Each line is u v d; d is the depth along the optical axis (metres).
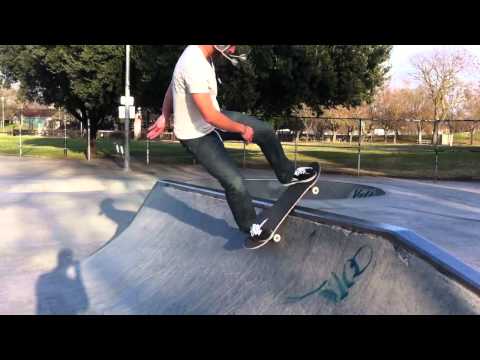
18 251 7.24
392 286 2.64
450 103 54.19
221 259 4.39
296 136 24.19
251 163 25.11
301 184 3.76
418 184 15.56
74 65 21.16
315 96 23.11
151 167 22.08
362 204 8.37
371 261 2.88
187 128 3.57
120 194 13.30
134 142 48.75
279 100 23.14
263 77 20.28
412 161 27.33
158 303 4.39
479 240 6.43
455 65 52.75
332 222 3.36
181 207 6.15
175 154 30.73
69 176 17.75
